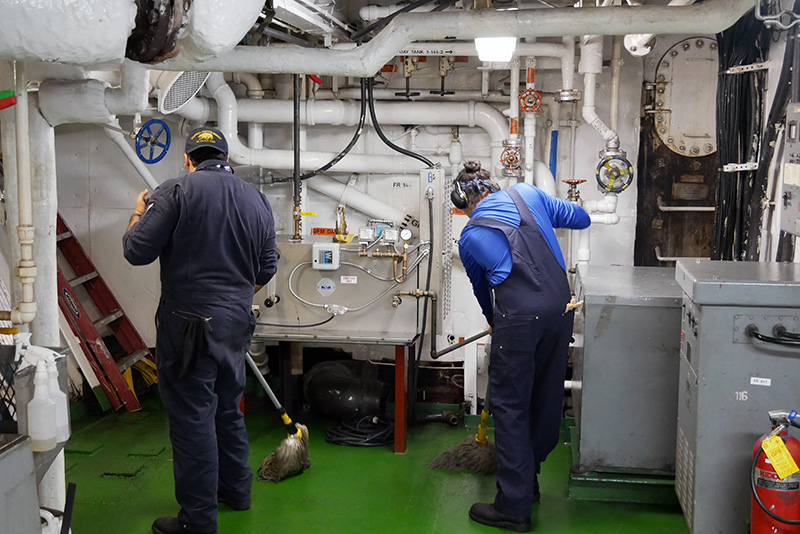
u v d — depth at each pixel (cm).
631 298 303
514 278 285
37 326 256
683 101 426
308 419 421
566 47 397
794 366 227
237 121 432
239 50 242
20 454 176
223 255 271
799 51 277
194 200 266
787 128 272
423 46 393
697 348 236
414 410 408
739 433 233
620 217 438
